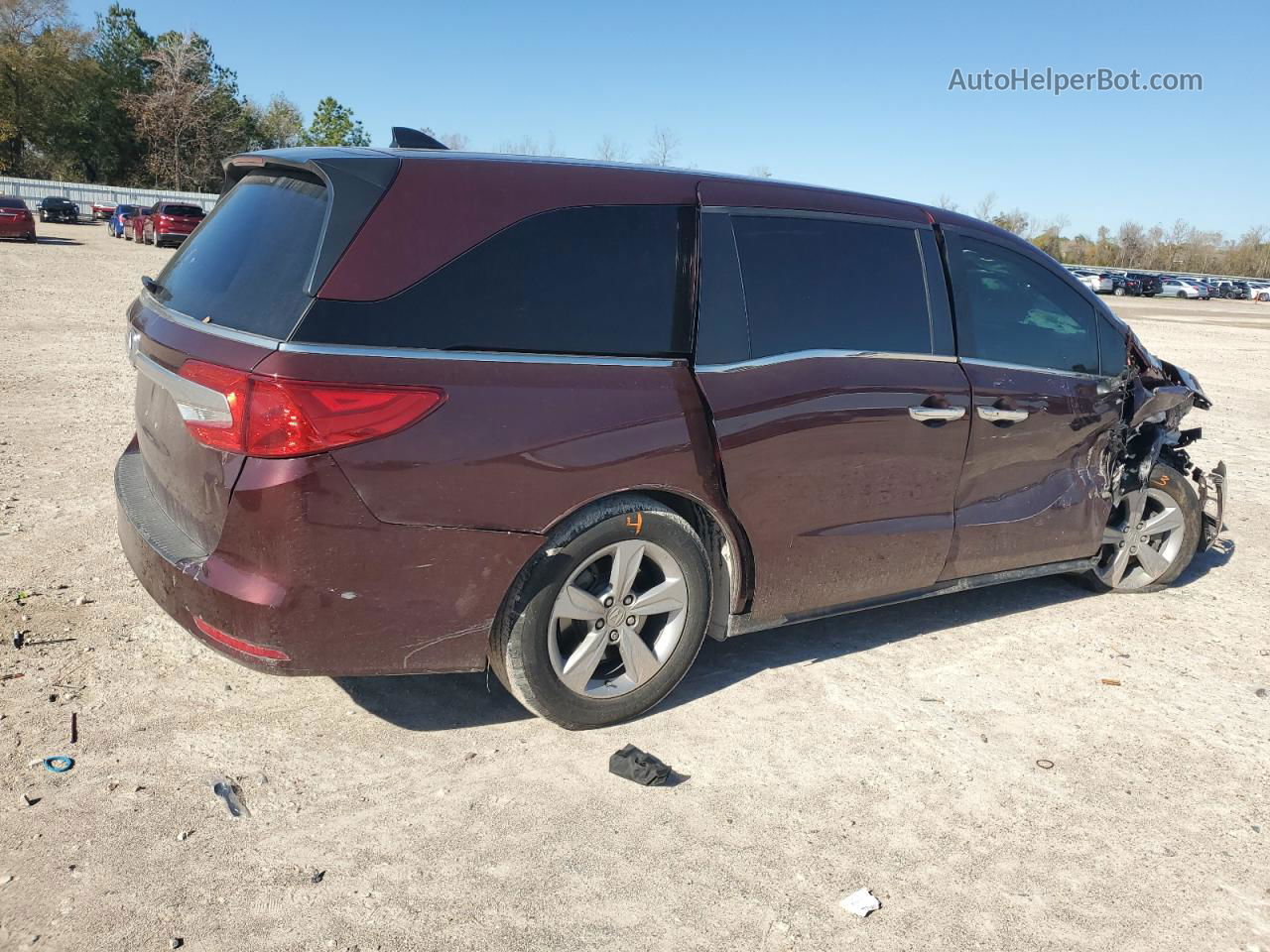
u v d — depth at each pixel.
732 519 3.32
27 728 3.09
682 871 2.64
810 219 3.60
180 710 3.28
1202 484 5.12
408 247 2.73
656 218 3.20
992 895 2.63
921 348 3.82
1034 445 4.20
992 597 4.94
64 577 4.29
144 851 2.57
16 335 11.96
